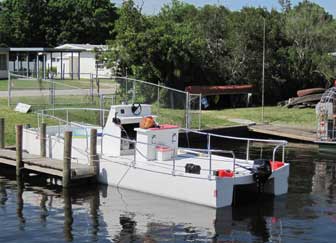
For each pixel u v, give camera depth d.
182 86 40.41
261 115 36.44
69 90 36.84
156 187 16.30
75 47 55.75
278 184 16.45
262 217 14.42
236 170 16.20
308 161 23.62
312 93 42.56
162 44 38.53
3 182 18.39
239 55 44.25
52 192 17.00
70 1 75.88
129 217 14.36
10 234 12.95
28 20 73.56
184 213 14.68
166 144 17.72
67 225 13.69
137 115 18.56
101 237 12.84
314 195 16.89
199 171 15.71
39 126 22.28
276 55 46.16
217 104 42.09
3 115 27.44
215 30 44.94
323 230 13.44
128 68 39.09
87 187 17.52
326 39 49.41
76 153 18.95
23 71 53.84
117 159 17.53
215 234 13.09
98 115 27.69
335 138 27.28
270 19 47.78
